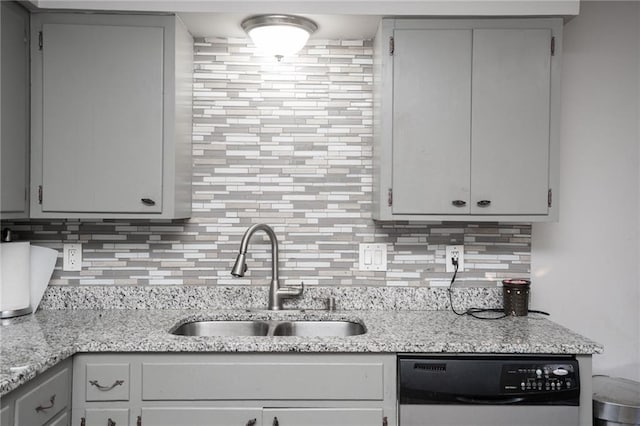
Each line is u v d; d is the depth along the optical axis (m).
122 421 1.88
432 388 1.88
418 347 1.89
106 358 1.89
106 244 2.48
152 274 2.49
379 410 1.90
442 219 2.22
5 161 2.02
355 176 2.52
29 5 2.13
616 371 2.53
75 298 2.46
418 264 2.51
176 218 2.25
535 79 2.21
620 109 2.54
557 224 2.53
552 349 1.88
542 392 1.87
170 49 2.19
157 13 2.19
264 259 2.51
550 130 2.21
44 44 2.18
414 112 2.21
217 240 2.51
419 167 2.21
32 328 2.07
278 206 2.52
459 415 1.88
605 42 2.50
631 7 2.50
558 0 2.17
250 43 2.51
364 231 2.52
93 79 2.18
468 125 2.21
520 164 2.21
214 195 2.51
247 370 1.89
